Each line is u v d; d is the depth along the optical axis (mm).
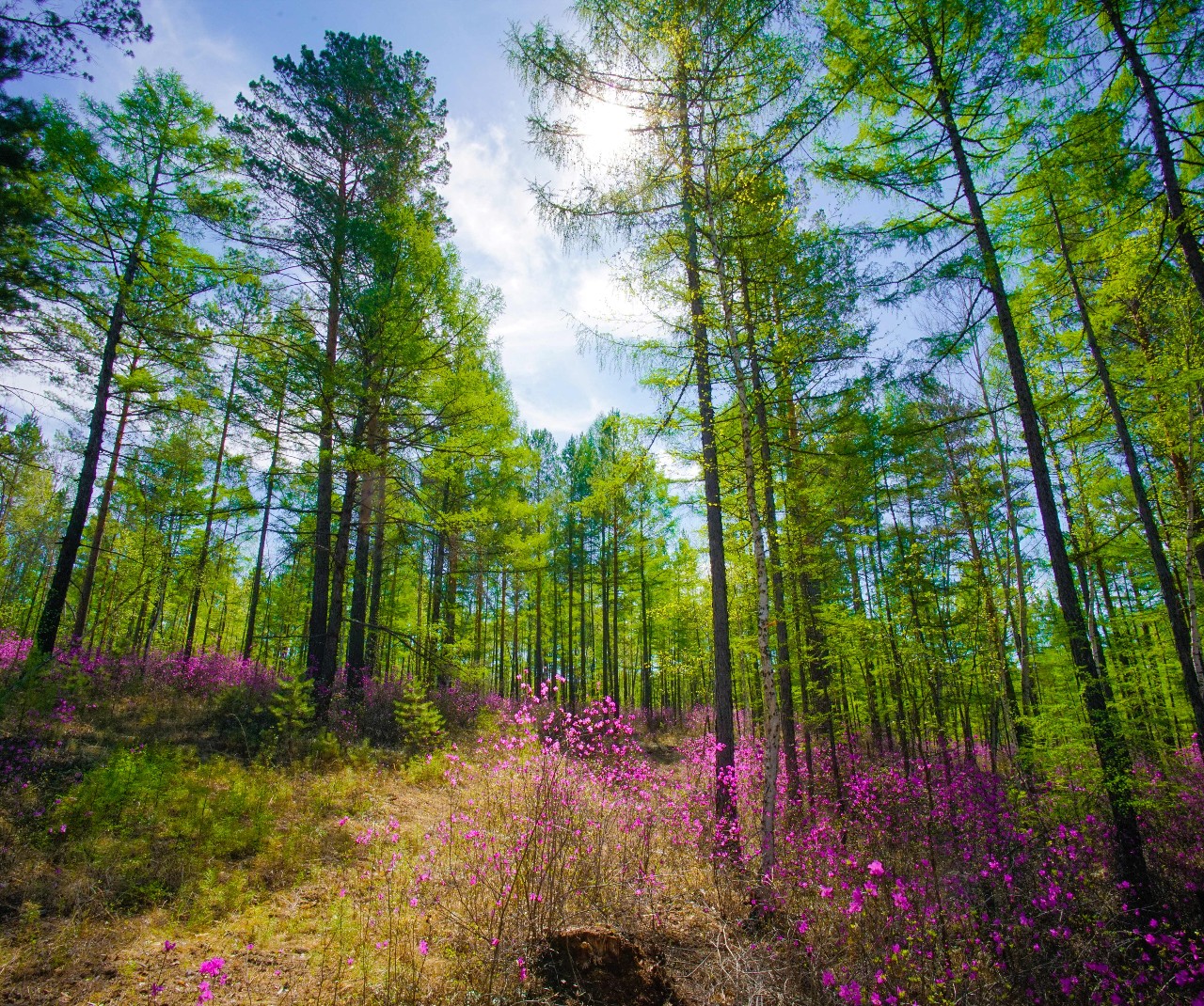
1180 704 10930
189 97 11438
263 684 11297
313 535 12344
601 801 6664
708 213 7215
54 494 25219
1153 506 10594
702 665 19422
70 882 4465
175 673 11406
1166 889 6266
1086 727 6965
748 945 5035
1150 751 8820
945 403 12195
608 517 21156
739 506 9945
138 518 18812
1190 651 8117
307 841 5746
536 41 7012
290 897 4910
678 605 13070
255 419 11078
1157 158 6383
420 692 11211
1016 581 13164
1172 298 8266
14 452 12297
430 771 8523
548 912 4766
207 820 5629
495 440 13000
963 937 5090
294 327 11438
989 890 5668
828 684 11289
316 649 10953
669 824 7086
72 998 3436
